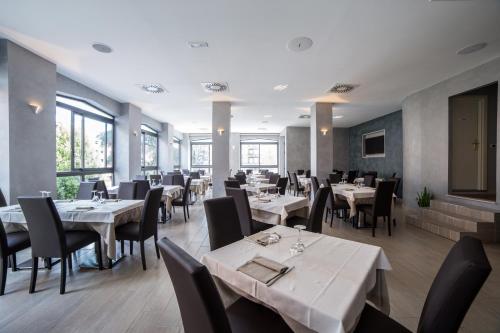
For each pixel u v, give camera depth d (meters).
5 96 3.29
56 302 2.14
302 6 2.55
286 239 1.77
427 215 4.60
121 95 5.94
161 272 2.71
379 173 9.03
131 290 2.34
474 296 0.88
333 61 3.91
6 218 2.62
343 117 8.92
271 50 3.54
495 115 5.07
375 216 3.97
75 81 4.88
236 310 1.35
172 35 3.13
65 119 5.05
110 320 1.90
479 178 5.14
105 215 2.64
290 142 11.16
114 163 6.71
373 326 1.22
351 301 1.02
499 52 3.59
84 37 3.19
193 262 0.90
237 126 11.05
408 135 5.84
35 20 2.81
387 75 4.51
